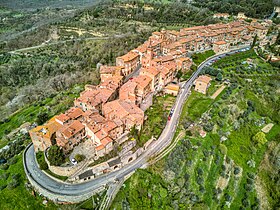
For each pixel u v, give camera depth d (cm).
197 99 12600
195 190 8862
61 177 8512
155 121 10688
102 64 17912
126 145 9325
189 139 10256
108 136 9069
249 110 12569
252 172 10394
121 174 8756
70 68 19512
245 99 13100
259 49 18262
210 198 9025
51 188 8181
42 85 17175
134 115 9825
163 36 18062
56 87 16525
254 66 16025
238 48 18625
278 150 11238
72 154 8969
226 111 11900
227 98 12762
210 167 9744
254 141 11431
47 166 8925
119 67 13800
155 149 9756
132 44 19812
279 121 12438
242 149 10900
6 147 10869
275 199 9700
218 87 13688
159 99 12250
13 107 15138
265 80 14750
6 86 18962
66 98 14238
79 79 16725
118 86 12156
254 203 9525
